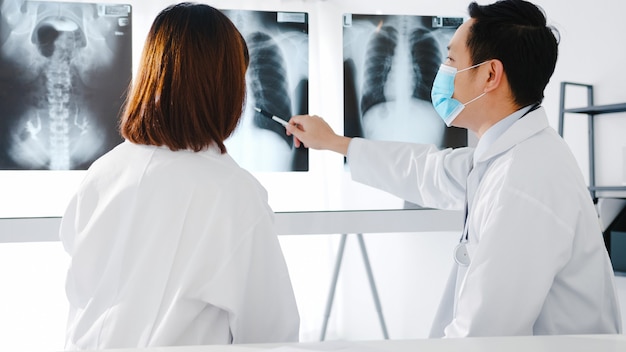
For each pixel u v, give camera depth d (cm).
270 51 199
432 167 132
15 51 187
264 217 87
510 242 90
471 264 91
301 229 194
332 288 261
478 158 104
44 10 189
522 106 108
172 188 83
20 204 189
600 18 255
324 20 203
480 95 109
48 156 190
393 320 273
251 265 85
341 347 54
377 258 276
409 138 208
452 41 113
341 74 204
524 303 89
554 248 90
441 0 216
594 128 258
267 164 200
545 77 106
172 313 79
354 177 145
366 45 205
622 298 244
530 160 95
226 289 81
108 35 192
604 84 254
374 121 205
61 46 190
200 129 86
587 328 95
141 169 85
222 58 89
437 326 109
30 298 252
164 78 87
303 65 202
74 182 192
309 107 203
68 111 191
